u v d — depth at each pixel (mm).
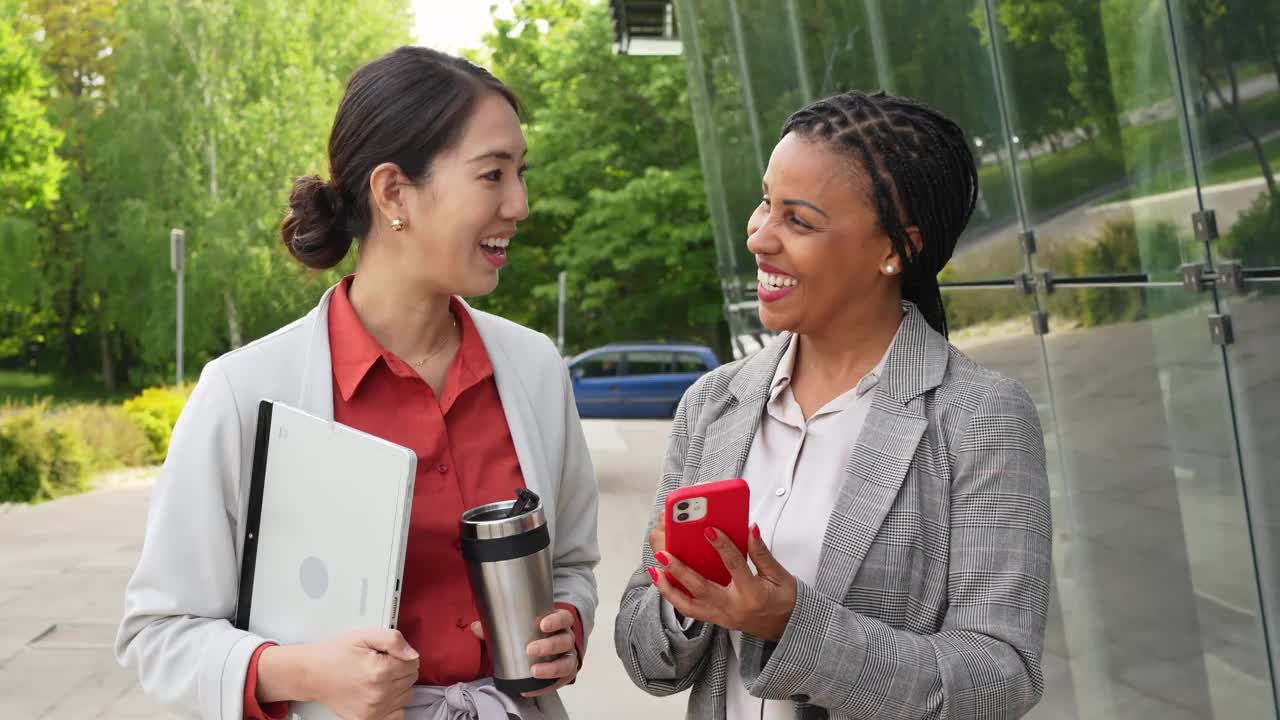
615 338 25906
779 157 1424
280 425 1443
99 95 32781
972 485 1382
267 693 1392
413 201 1479
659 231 23594
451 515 1536
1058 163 3135
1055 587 3418
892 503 1394
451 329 1639
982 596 1350
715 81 8203
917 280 1480
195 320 28984
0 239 29484
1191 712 2631
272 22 28906
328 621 1383
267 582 1451
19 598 6141
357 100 1497
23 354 35625
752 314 8211
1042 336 3354
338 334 1558
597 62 24703
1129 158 2709
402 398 1559
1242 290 2273
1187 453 2553
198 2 28625
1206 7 2273
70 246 32312
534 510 1429
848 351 1501
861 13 4523
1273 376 2191
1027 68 3242
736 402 1582
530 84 29078
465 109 1463
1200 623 2562
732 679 1493
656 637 1479
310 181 1562
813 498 1471
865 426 1437
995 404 1404
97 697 4555
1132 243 2746
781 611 1297
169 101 28625
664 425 14750
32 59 13953
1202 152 2375
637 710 4352
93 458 11523
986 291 3773
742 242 8203
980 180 3742
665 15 10070
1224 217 2318
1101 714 3150
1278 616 2254
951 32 3697
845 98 1428
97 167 30359
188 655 1425
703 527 1280
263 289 28250
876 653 1297
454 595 1527
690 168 23641
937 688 1293
